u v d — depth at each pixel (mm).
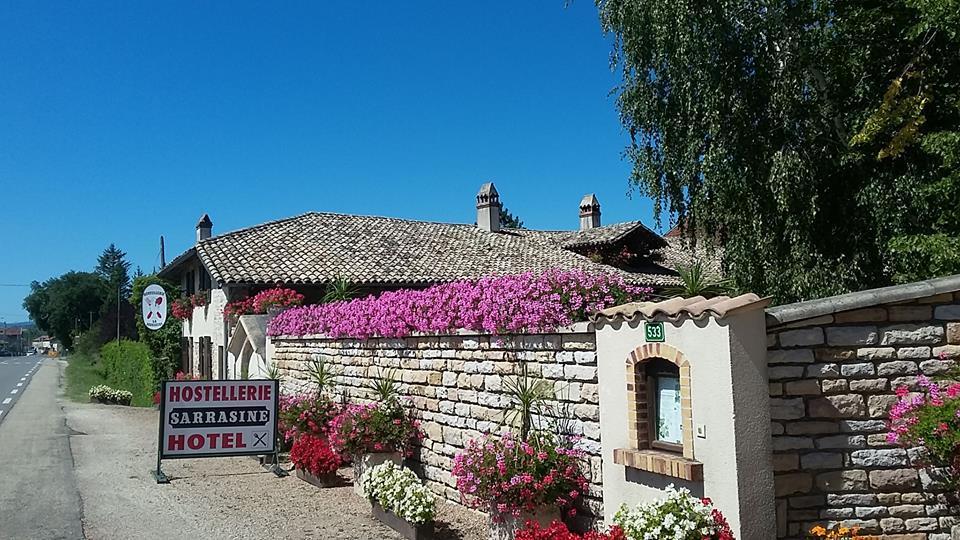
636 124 12453
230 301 20344
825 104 11258
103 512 8695
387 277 21031
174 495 9633
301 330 13742
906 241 9039
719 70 11062
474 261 24047
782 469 5148
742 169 11125
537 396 7047
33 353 130625
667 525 4816
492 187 30344
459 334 8445
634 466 5676
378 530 7668
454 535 7438
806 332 5297
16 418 19547
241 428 10953
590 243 27734
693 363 5270
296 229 25062
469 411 8305
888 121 9672
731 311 5020
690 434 5273
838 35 11281
